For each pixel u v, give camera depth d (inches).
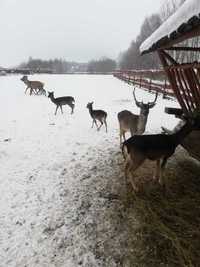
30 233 168.9
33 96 738.8
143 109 275.4
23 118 469.1
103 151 288.5
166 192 193.8
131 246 148.9
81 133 363.9
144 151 184.4
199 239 147.4
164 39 173.6
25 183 228.1
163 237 151.0
